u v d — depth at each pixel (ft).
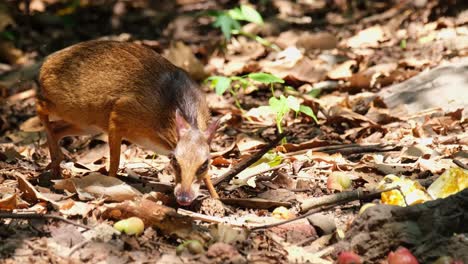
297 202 30.25
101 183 29.71
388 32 60.08
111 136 31.45
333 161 34.76
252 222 27.84
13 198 28.25
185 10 69.31
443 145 37.11
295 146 37.17
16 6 66.28
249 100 49.44
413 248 24.30
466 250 23.93
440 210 24.91
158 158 38.24
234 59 56.85
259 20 52.60
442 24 59.36
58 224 26.94
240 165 31.37
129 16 67.26
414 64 50.88
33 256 24.67
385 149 36.76
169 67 32.22
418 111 42.83
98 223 27.30
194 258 24.34
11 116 48.37
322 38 58.03
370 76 48.24
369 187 30.96
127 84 31.17
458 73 45.16
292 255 24.70
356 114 42.27
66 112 32.94
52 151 33.81
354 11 67.51
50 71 33.01
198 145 28.04
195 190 27.53
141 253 24.91
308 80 50.62
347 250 24.76
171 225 26.08
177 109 28.68
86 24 65.62
